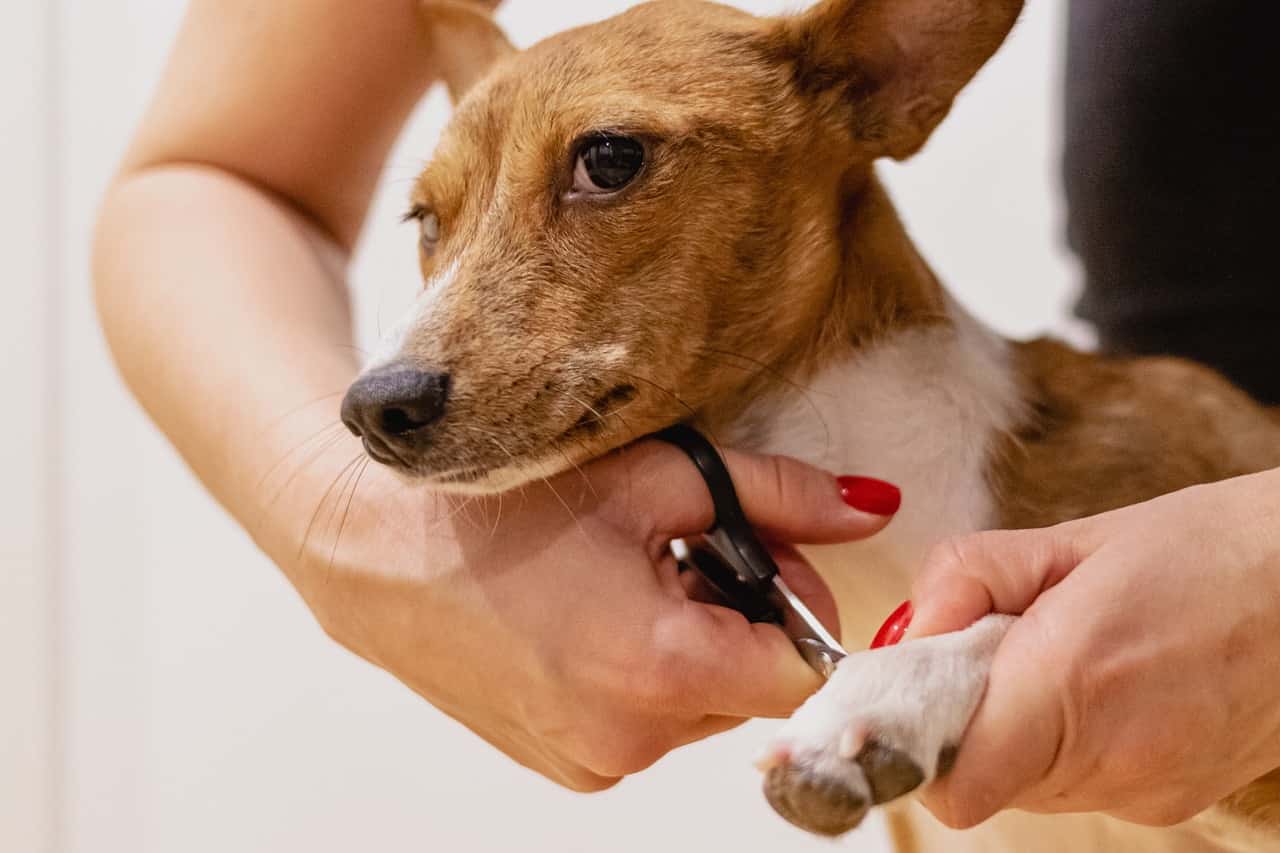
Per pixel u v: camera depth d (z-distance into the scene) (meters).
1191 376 0.60
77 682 0.99
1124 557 0.44
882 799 0.43
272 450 0.53
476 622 0.48
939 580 0.45
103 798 1.00
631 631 0.47
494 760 0.94
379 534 0.50
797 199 0.54
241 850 0.99
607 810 0.90
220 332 0.56
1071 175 0.74
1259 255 0.68
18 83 0.93
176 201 0.61
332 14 0.62
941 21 0.56
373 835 0.96
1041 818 0.59
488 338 0.51
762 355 0.54
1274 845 0.54
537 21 0.86
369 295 0.88
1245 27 0.67
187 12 0.66
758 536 0.51
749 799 0.86
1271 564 0.44
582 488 0.50
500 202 0.53
